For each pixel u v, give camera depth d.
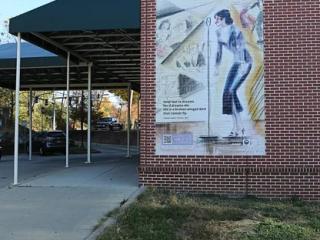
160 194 12.50
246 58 13.04
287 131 12.81
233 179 12.92
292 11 12.90
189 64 13.27
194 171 13.07
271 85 12.91
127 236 8.60
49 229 9.38
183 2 13.34
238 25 13.11
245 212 10.59
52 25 14.30
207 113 13.14
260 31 13.02
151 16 13.46
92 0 14.14
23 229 9.41
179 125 13.23
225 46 13.14
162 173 13.23
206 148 13.09
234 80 13.07
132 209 10.56
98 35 17.31
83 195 12.59
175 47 13.33
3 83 29.70
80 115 57.72
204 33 13.24
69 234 8.98
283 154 12.80
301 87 12.80
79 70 24.94
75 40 18.11
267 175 12.80
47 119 72.88
